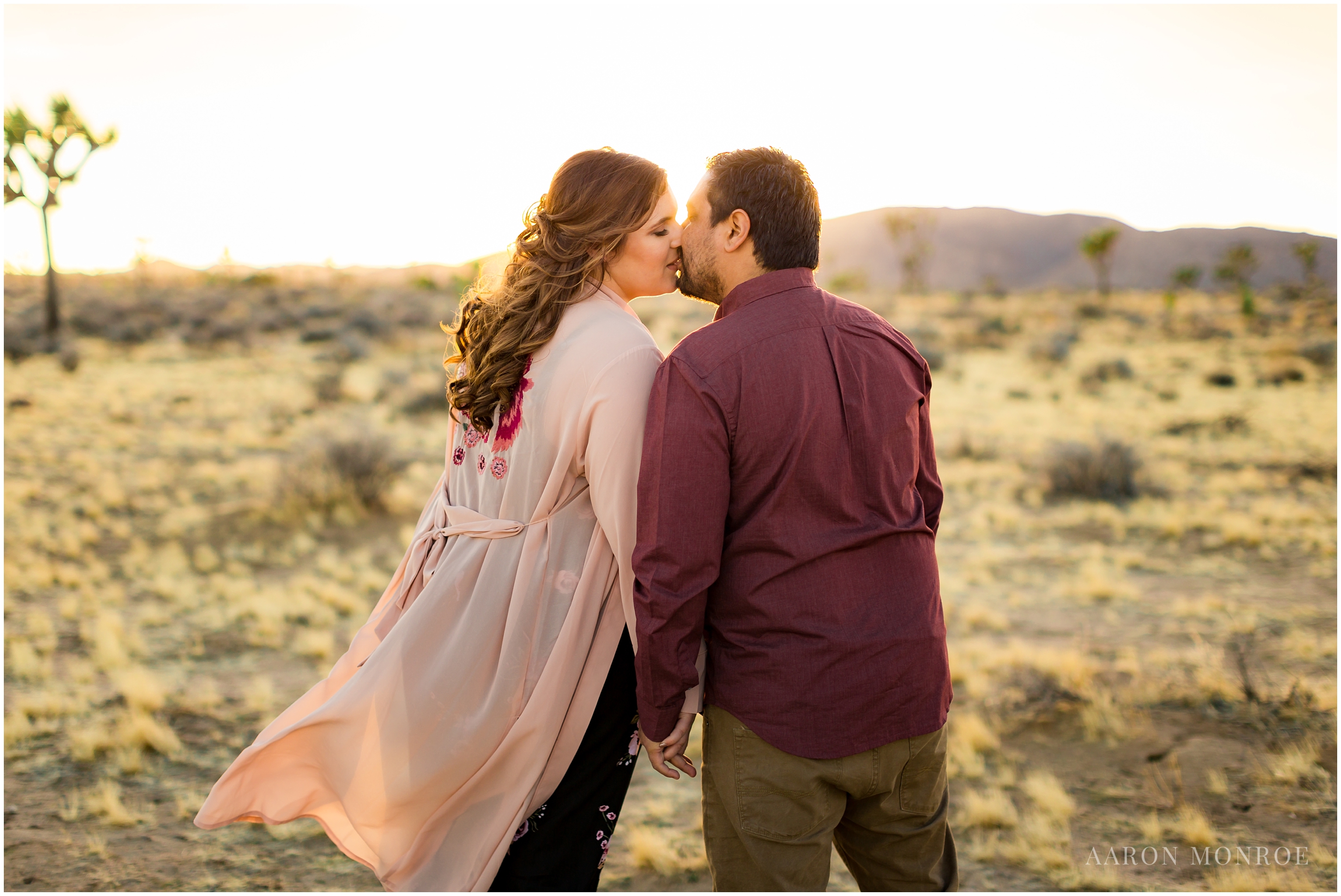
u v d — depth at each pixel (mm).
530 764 1941
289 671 4945
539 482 1933
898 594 1783
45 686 4625
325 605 6062
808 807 1764
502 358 1923
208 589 6527
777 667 1742
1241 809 3389
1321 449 11898
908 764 1845
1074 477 9781
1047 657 4871
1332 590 6348
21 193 23719
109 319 29016
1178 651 5109
